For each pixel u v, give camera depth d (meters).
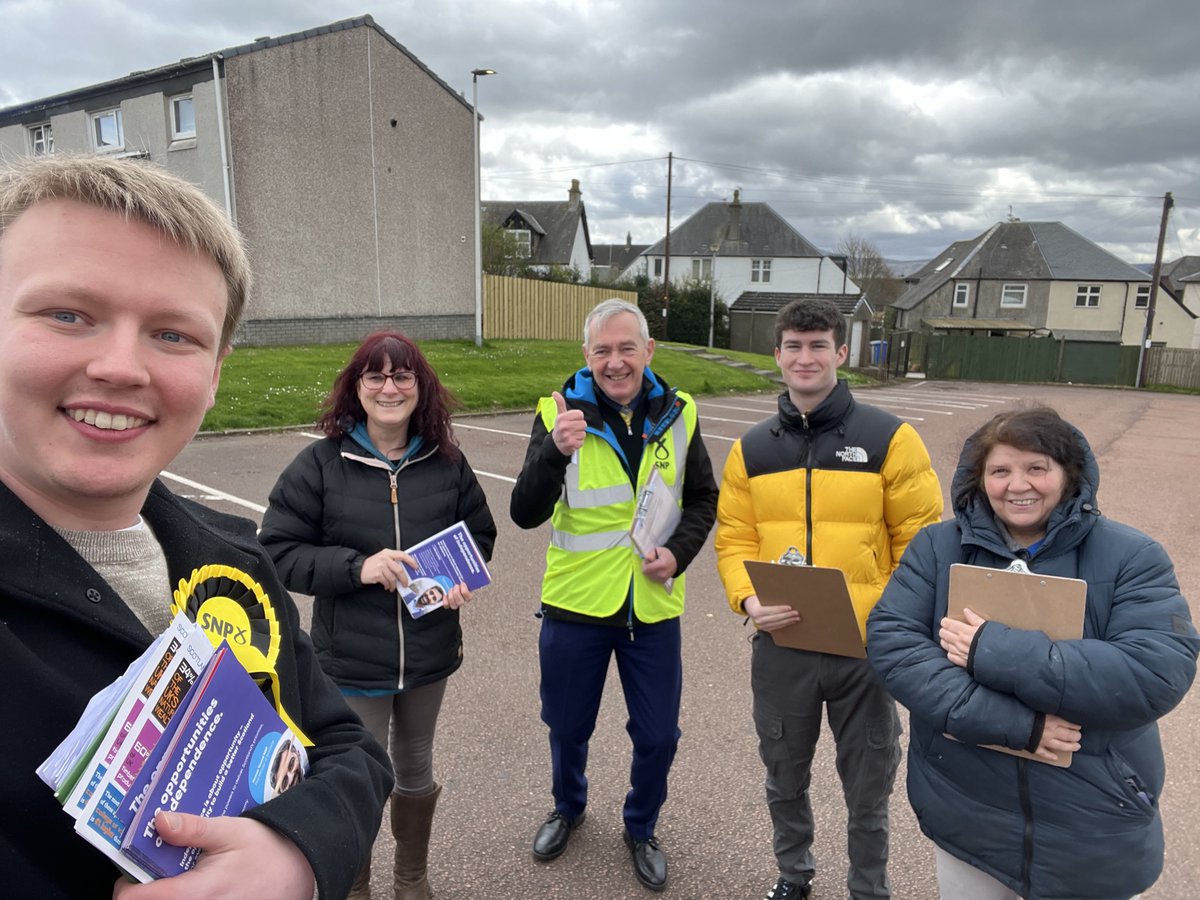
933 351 31.97
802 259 45.16
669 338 35.72
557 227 48.53
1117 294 40.06
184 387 0.90
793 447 2.38
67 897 0.78
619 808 2.81
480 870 2.47
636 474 2.52
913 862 2.57
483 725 3.29
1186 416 18.09
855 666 2.22
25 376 0.80
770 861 2.55
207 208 0.93
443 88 18.91
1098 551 1.67
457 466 2.37
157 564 1.00
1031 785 1.63
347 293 16.92
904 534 2.34
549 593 2.53
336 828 0.95
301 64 15.38
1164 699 1.50
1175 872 2.51
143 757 0.74
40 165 0.84
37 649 0.80
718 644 4.20
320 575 2.09
